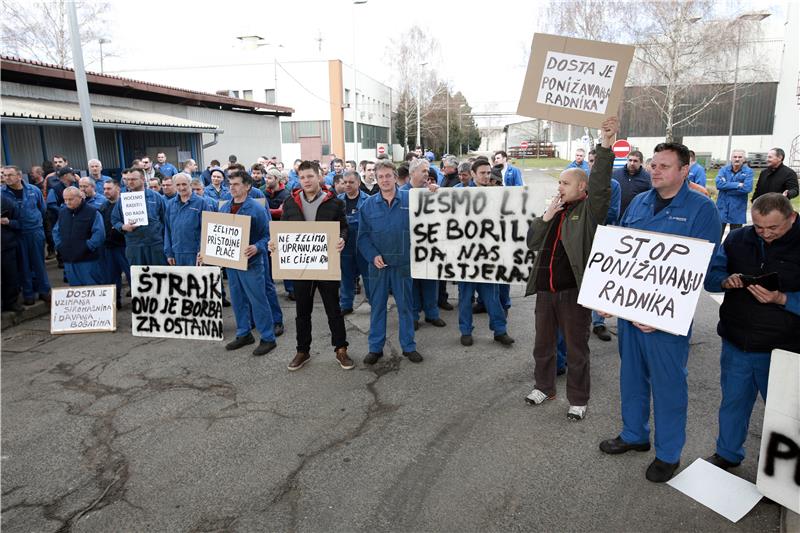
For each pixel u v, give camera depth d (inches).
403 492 123.2
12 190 280.4
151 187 366.6
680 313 116.3
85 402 176.6
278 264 197.9
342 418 160.4
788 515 108.6
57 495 126.0
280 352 219.3
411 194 215.0
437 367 198.7
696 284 114.7
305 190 196.2
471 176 286.8
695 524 109.3
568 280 151.6
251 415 163.8
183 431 154.9
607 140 137.0
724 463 128.3
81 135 578.9
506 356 208.2
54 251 448.1
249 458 139.6
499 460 135.2
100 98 621.9
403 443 144.9
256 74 1585.9
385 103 2338.8
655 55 1010.1
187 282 224.4
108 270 293.6
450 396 173.5
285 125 1606.8
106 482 130.6
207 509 119.2
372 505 118.9
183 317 227.5
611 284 128.0
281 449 143.6
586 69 142.8
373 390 179.8
